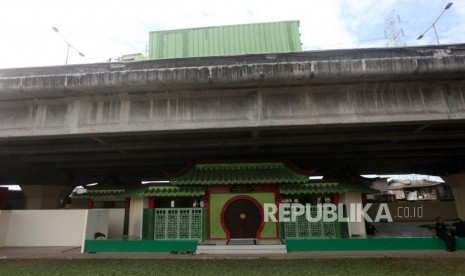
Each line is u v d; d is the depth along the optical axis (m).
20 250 18.41
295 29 20.39
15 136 14.92
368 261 14.42
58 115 14.98
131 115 14.64
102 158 23.33
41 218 20.84
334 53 13.43
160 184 18.73
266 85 13.98
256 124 14.13
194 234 18.28
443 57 12.86
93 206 23.69
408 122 13.96
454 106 13.81
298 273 12.28
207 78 13.34
